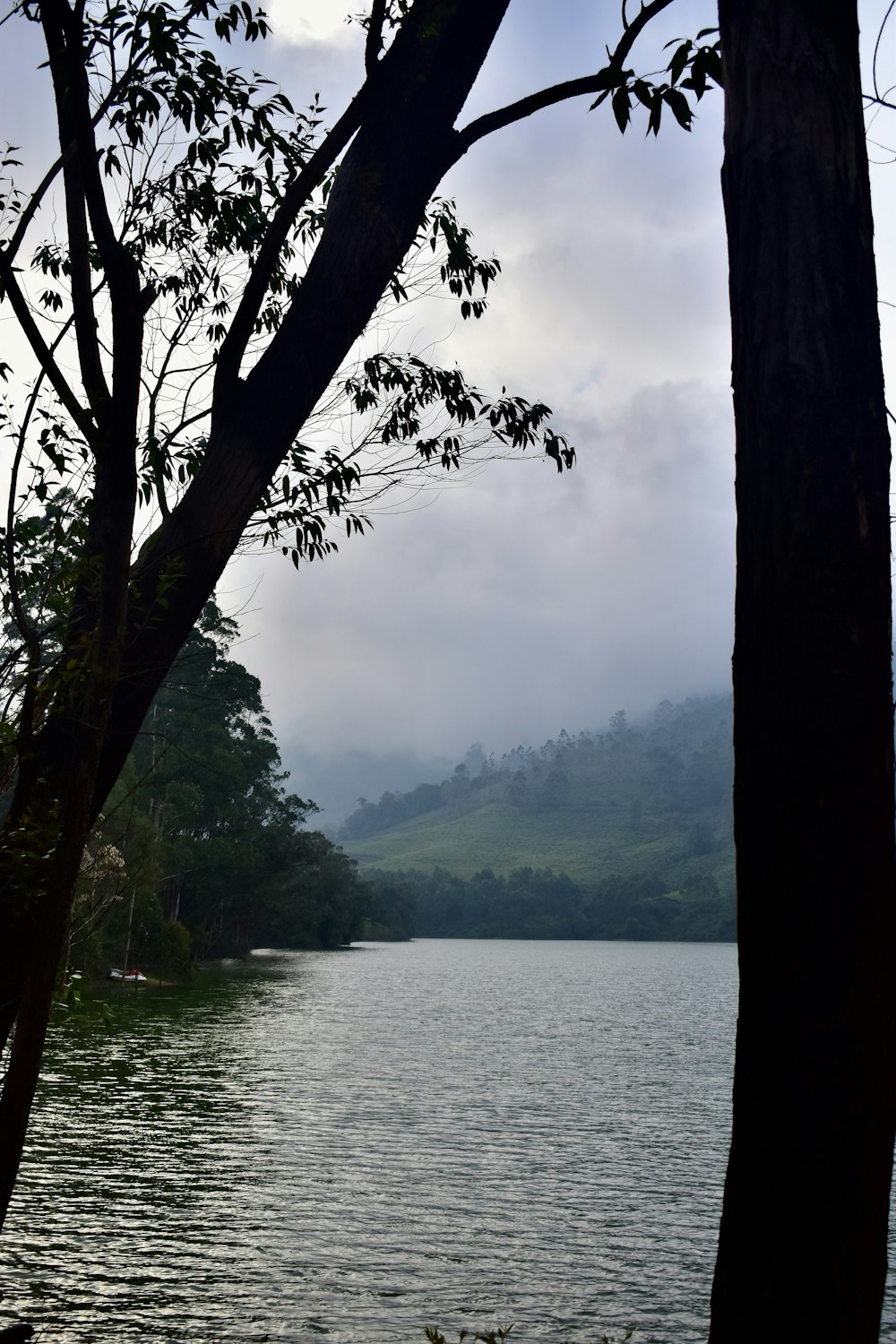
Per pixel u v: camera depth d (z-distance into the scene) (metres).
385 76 3.97
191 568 3.72
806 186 2.22
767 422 2.17
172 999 53.00
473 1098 28.78
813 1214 1.91
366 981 82.56
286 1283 12.62
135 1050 33.91
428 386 5.64
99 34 4.21
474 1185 18.31
